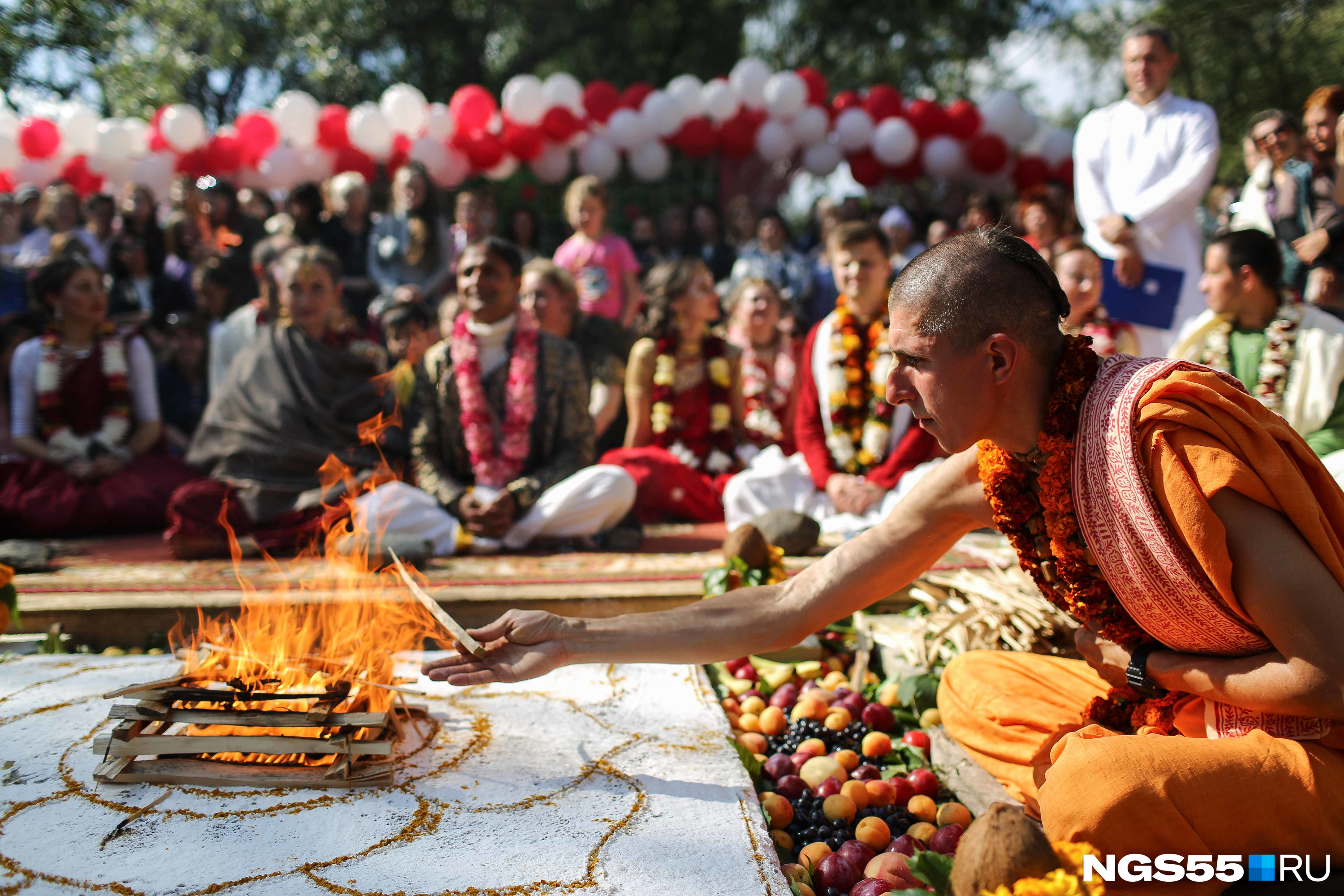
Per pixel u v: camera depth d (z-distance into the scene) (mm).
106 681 2605
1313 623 1534
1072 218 7738
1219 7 11156
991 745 2234
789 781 2416
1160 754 1602
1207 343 4035
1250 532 1573
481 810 1938
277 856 1746
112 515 4840
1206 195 7648
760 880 1722
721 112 8484
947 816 2223
